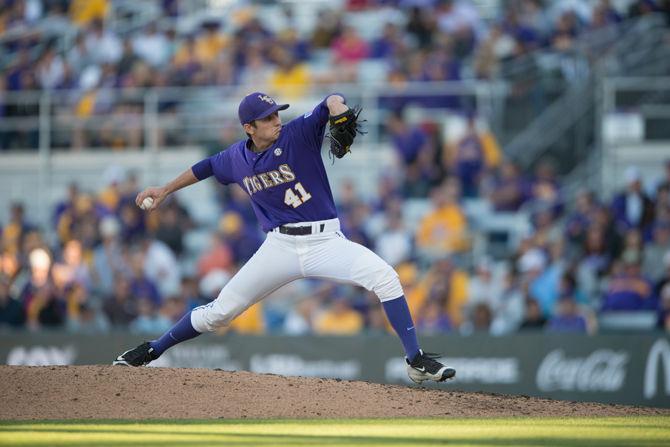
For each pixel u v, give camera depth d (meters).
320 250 21.70
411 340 21.84
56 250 50.62
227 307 22.70
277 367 38.84
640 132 50.81
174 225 49.12
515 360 37.69
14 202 54.44
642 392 37.09
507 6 57.34
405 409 21.75
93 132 55.78
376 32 59.03
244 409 21.25
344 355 38.44
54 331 40.31
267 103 21.09
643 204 46.25
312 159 21.34
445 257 44.56
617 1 56.00
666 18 54.53
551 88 52.12
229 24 61.25
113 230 49.91
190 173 22.67
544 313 43.09
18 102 56.72
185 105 55.78
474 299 44.19
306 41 58.56
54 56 60.25
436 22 56.72
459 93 52.41
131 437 18.09
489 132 51.94
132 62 58.09
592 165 50.91
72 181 54.72
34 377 22.67
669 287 41.22
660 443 17.64
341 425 19.72
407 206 50.56
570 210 49.31
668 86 51.34
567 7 56.09
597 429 19.44
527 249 44.38
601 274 44.91
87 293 47.91
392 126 51.81
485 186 50.12
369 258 21.67
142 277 47.19
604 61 52.41
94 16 63.16
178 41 60.44
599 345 37.38
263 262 22.09
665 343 37.16
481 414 21.58
